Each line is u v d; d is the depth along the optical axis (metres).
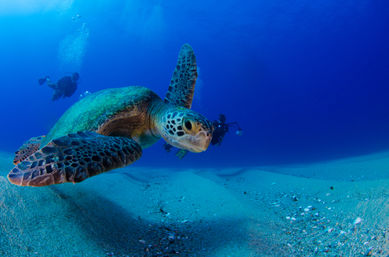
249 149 33.12
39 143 3.54
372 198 2.85
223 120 8.89
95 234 2.13
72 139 2.04
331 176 5.73
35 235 1.79
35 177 1.70
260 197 4.11
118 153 2.05
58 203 2.34
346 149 15.45
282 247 2.19
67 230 2.01
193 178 5.38
